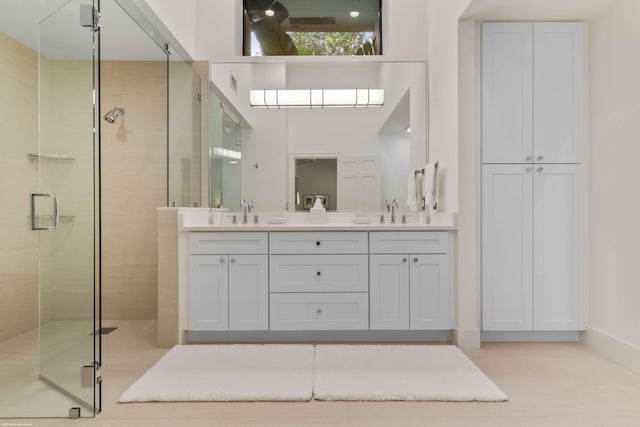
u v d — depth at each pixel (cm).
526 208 266
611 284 243
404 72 336
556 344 265
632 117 228
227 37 337
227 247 268
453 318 267
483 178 265
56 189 193
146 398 181
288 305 269
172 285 264
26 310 292
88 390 172
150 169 338
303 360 229
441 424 161
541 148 265
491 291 265
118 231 338
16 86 291
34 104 304
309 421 163
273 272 268
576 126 265
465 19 261
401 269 268
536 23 265
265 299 268
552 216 266
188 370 214
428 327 266
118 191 338
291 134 334
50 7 252
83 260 178
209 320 268
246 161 334
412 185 327
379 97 335
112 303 336
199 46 336
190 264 268
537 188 266
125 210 338
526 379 206
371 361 227
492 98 265
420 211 326
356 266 269
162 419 165
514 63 265
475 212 263
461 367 217
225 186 333
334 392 186
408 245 268
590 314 262
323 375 207
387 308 268
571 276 265
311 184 333
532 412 171
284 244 269
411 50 336
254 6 345
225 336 273
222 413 170
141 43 298
